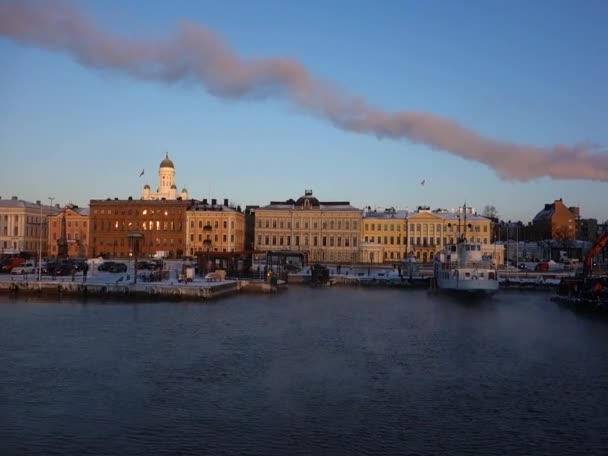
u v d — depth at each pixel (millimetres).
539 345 54469
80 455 27109
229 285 100500
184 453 27422
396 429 30891
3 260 124438
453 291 103250
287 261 156250
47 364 43875
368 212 197375
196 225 187500
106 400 35188
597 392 38219
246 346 51719
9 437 29188
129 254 189500
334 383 39531
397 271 153500
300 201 188000
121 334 56938
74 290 90938
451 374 42625
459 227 177375
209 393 36781
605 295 82875
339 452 27797
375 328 63531
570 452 28297
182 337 55719
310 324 65562
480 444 29062
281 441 29000
